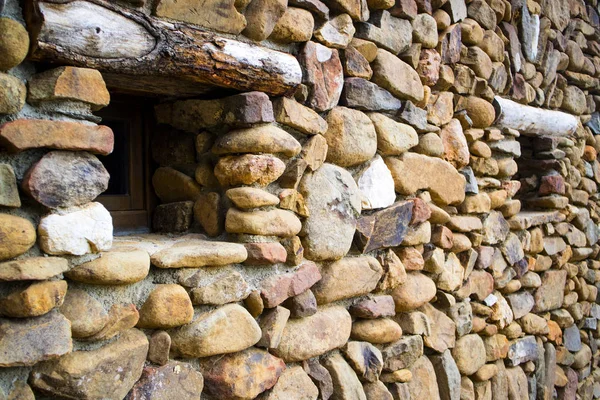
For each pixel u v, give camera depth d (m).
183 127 1.77
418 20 2.25
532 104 3.17
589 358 3.48
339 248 1.88
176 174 1.77
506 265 2.84
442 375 2.32
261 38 1.65
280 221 1.66
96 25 1.25
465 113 2.60
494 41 2.75
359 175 2.01
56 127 1.19
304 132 1.79
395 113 2.16
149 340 1.41
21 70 1.20
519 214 3.16
